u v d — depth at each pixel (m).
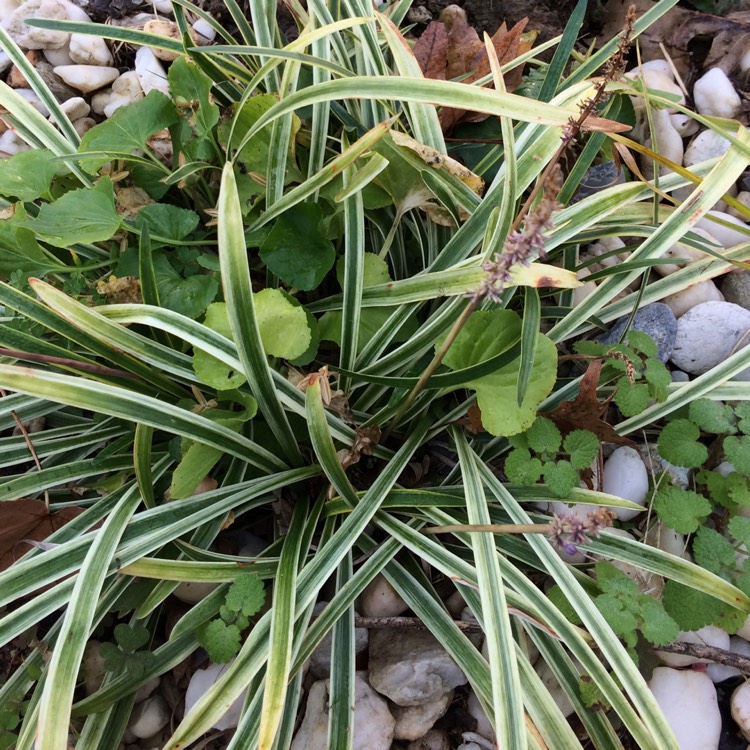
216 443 0.34
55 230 0.34
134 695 0.34
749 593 0.31
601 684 0.30
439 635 0.33
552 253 0.41
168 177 0.38
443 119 0.43
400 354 0.37
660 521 0.36
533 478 0.33
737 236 0.44
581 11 0.37
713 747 0.33
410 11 0.50
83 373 0.37
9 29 0.46
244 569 0.33
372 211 0.41
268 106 0.38
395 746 0.35
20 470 0.41
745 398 0.37
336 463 0.33
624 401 0.34
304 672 0.36
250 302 0.31
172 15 0.49
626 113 0.44
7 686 0.33
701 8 0.52
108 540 0.31
